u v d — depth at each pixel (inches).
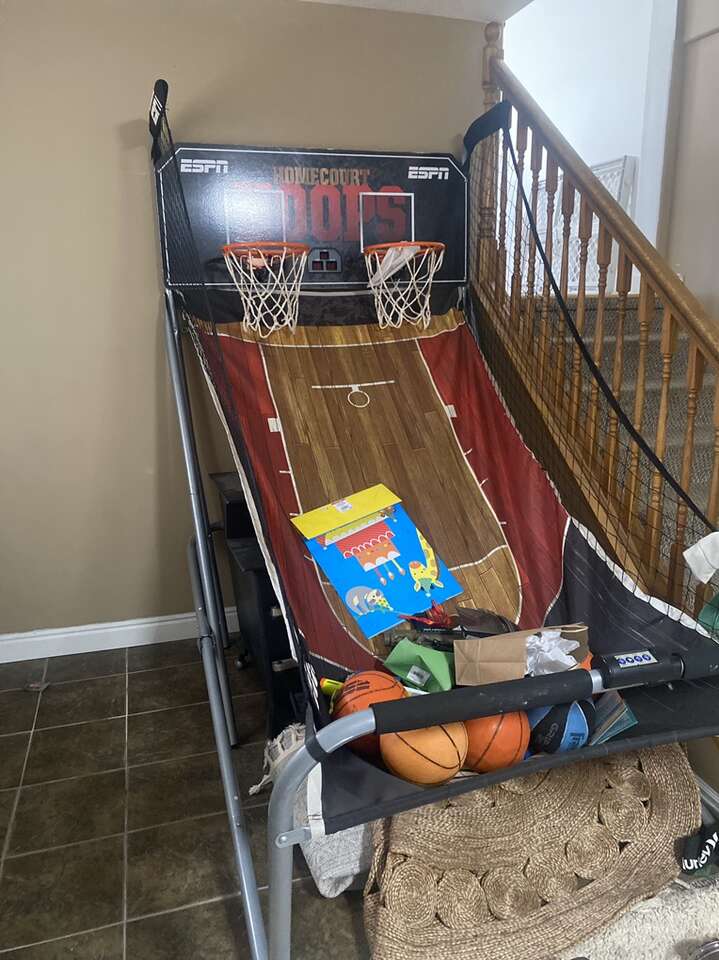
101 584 107.7
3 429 98.4
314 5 97.6
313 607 73.9
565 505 90.0
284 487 83.0
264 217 98.3
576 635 61.6
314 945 61.4
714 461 69.9
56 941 61.6
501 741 54.3
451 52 105.1
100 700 96.4
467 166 105.4
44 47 88.9
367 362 96.3
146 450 104.6
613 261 148.5
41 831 73.4
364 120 103.7
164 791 79.3
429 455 89.6
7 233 92.6
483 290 107.1
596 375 81.7
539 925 54.6
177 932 62.6
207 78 95.8
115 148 93.7
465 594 78.0
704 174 132.0
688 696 56.4
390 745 51.3
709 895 61.4
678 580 76.6
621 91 153.8
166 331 95.1
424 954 52.0
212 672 80.0
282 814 44.8
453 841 57.4
